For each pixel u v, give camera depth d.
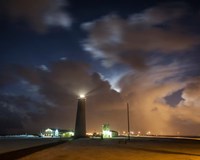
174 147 47.72
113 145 54.03
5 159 29.67
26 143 73.25
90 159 29.16
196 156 32.19
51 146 52.09
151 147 47.78
